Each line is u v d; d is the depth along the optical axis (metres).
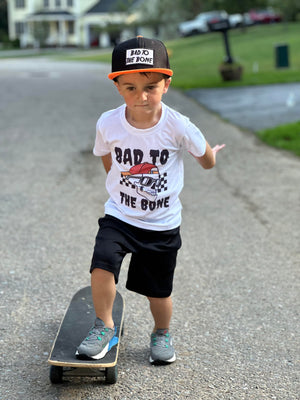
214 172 7.10
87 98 14.41
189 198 5.96
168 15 47.81
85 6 62.44
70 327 2.84
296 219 5.25
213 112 11.80
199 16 43.59
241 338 3.16
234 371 2.83
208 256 4.38
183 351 3.02
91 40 61.75
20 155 7.92
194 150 2.68
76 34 61.78
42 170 7.07
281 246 4.60
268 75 17.89
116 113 2.62
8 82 19.03
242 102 12.95
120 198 2.72
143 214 2.66
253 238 4.78
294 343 3.12
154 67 2.37
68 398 2.58
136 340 3.14
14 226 4.98
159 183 2.65
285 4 36.16
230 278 3.98
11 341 3.07
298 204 5.70
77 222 5.12
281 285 3.87
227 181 6.65
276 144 8.59
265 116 11.05
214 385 2.71
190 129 2.61
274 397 2.62
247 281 3.94
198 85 16.55
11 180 6.58
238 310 3.50
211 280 3.95
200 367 2.87
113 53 2.45
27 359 2.91
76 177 6.77
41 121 10.86
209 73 20.08
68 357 2.56
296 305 3.58
